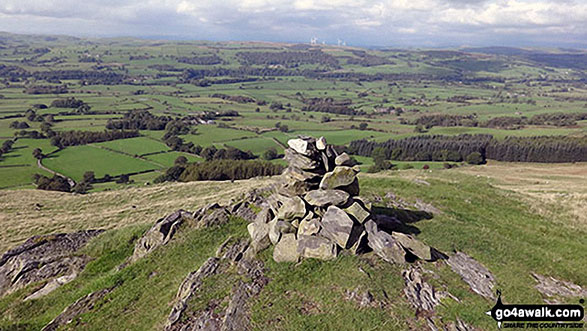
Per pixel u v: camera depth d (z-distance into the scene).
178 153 131.75
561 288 19.28
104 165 114.19
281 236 21.89
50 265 28.30
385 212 28.41
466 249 23.05
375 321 15.62
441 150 125.38
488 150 120.81
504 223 30.48
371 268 19.05
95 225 42.09
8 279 27.59
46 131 147.88
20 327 21.45
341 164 23.02
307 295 17.70
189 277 20.61
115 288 22.66
